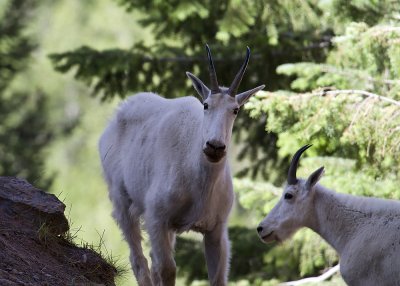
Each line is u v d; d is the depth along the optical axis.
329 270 25.58
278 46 30.86
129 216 18.38
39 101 66.44
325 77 25.27
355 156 24.47
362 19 26.81
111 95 32.75
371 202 16.33
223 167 15.87
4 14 59.22
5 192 16.25
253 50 31.03
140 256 18.22
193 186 16.08
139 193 17.39
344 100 23.50
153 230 16.50
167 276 16.36
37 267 14.58
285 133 25.06
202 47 32.47
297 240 27.25
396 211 15.90
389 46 23.27
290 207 17.28
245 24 29.03
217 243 16.62
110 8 83.12
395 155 23.72
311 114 23.97
